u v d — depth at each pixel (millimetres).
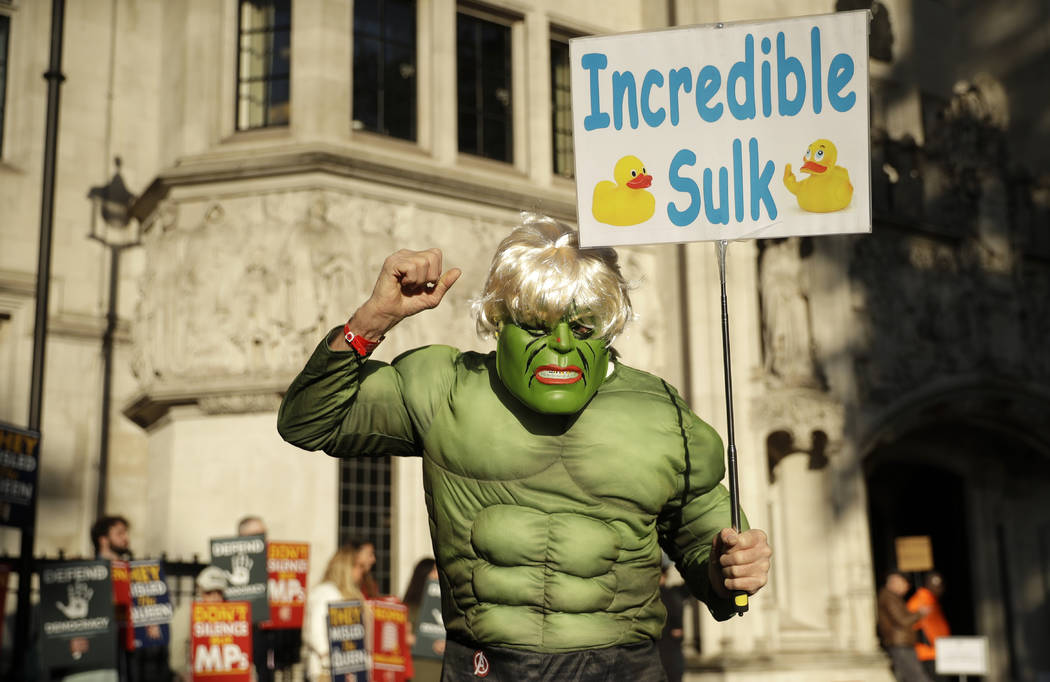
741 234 2916
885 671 16016
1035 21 22812
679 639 11281
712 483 2545
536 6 16656
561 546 2340
